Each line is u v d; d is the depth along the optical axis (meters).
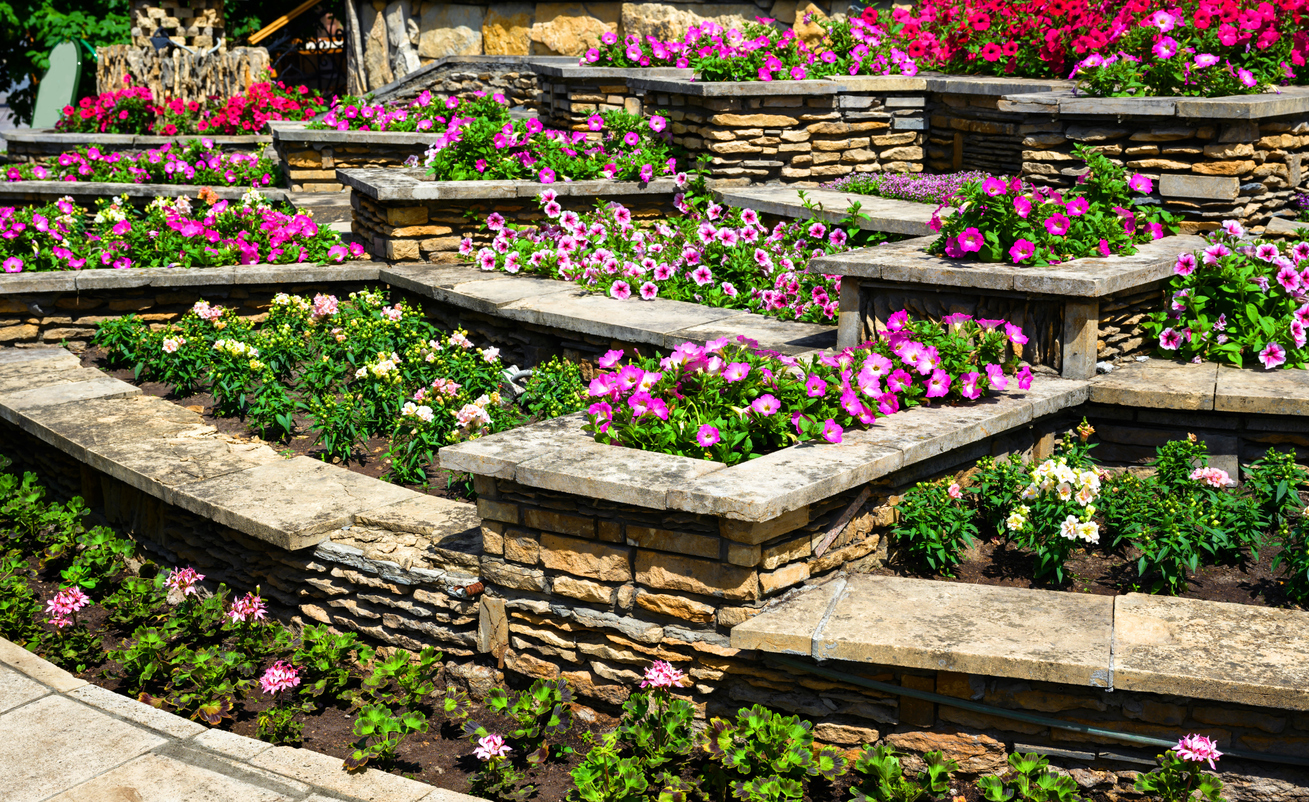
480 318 7.95
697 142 9.88
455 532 5.19
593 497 4.38
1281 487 5.03
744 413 4.82
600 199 9.38
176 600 5.90
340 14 23.94
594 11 14.91
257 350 7.35
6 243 8.74
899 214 8.09
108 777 4.07
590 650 4.68
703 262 8.04
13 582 5.77
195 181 12.80
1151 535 4.74
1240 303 5.96
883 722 4.30
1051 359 5.74
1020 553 5.10
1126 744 4.02
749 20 13.97
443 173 9.45
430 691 4.79
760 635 4.19
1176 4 9.06
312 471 6.00
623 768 4.07
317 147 12.72
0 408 7.06
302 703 4.91
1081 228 6.07
